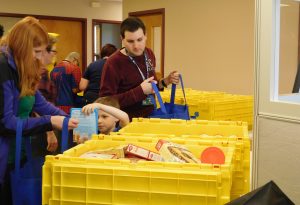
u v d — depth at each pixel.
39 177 1.44
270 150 1.17
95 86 4.22
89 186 1.05
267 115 1.17
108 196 1.04
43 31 1.79
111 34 9.37
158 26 6.41
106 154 1.26
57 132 2.13
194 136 1.49
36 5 7.68
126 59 2.30
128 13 7.02
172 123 1.80
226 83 5.25
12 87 1.70
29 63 1.73
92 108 1.65
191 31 5.75
